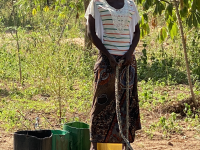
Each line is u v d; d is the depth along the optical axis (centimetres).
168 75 835
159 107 600
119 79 325
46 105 610
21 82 748
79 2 1009
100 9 320
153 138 469
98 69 326
